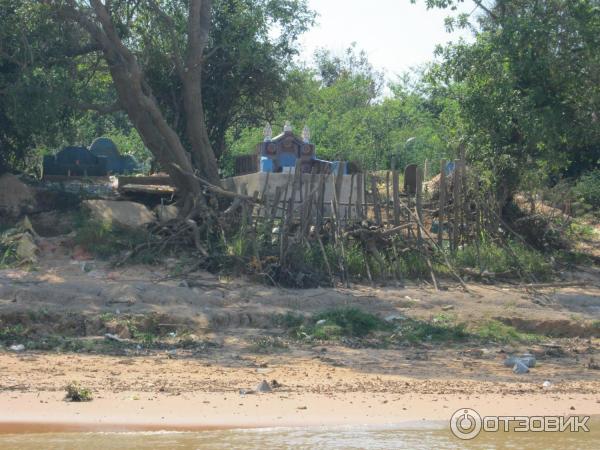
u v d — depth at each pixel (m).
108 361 14.41
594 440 10.02
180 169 23.56
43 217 24.02
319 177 22.80
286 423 10.44
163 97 29.27
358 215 22.64
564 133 24.89
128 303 18.22
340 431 10.14
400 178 30.78
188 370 13.84
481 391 12.73
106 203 24.12
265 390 12.23
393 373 14.21
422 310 19.47
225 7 29.11
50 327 17.02
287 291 19.91
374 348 16.67
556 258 25.05
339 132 45.16
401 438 9.90
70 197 25.16
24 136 25.72
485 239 23.62
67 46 24.52
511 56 24.62
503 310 19.59
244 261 20.73
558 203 28.70
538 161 26.09
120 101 24.75
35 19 23.52
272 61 29.97
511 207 26.36
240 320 18.12
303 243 21.30
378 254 21.75
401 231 22.91
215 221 22.70
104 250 21.66
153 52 27.31
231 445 9.31
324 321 17.97
